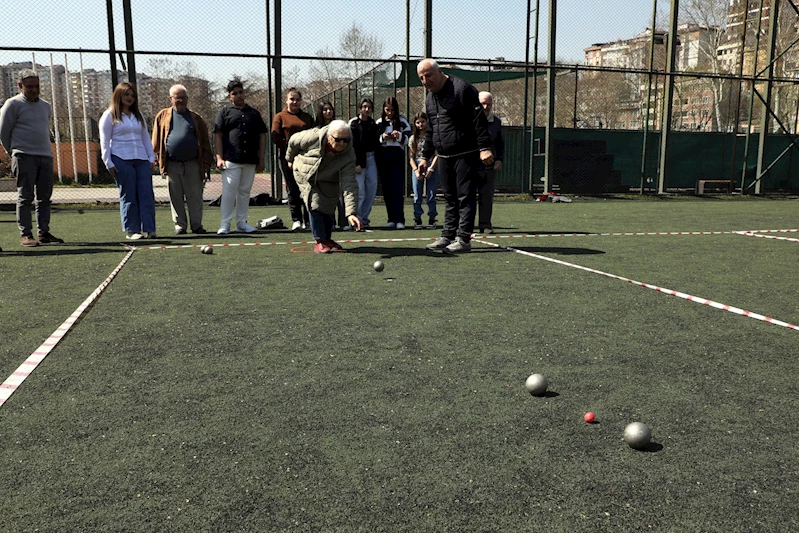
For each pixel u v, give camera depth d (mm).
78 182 21297
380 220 9094
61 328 3236
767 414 2193
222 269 4938
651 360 2762
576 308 3695
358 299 3906
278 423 2098
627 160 16797
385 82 15375
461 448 1920
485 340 3049
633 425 1931
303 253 5770
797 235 7426
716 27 29203
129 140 6570
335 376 2547
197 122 7215
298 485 1702
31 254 5695
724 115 29188
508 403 2275
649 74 14680
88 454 1881
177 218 7309
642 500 1634
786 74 27500
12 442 1962
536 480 1732
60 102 22219
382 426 2074
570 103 20375
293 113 7441
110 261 5297
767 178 17188
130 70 11195
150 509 1583
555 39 13570
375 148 7703
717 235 7379
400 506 1600
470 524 1521
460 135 5680
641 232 7684
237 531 1490
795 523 1536
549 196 13430
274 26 11867
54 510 1579
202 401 2289
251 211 10500
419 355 2816
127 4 10969
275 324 3326
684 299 3947
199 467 1802
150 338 3078
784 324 3350
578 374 2580
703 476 1762
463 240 5844
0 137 6035
